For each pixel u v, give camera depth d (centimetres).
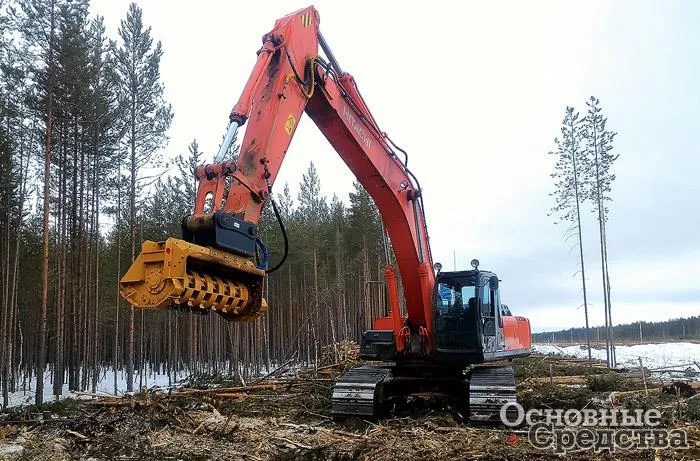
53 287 2556
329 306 3120
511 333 1217
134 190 2331
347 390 1009
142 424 959
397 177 1002
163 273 484
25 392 2194
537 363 2277
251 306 568
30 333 2834
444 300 1050
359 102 920
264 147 659
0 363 1956
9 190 1973
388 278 1061
